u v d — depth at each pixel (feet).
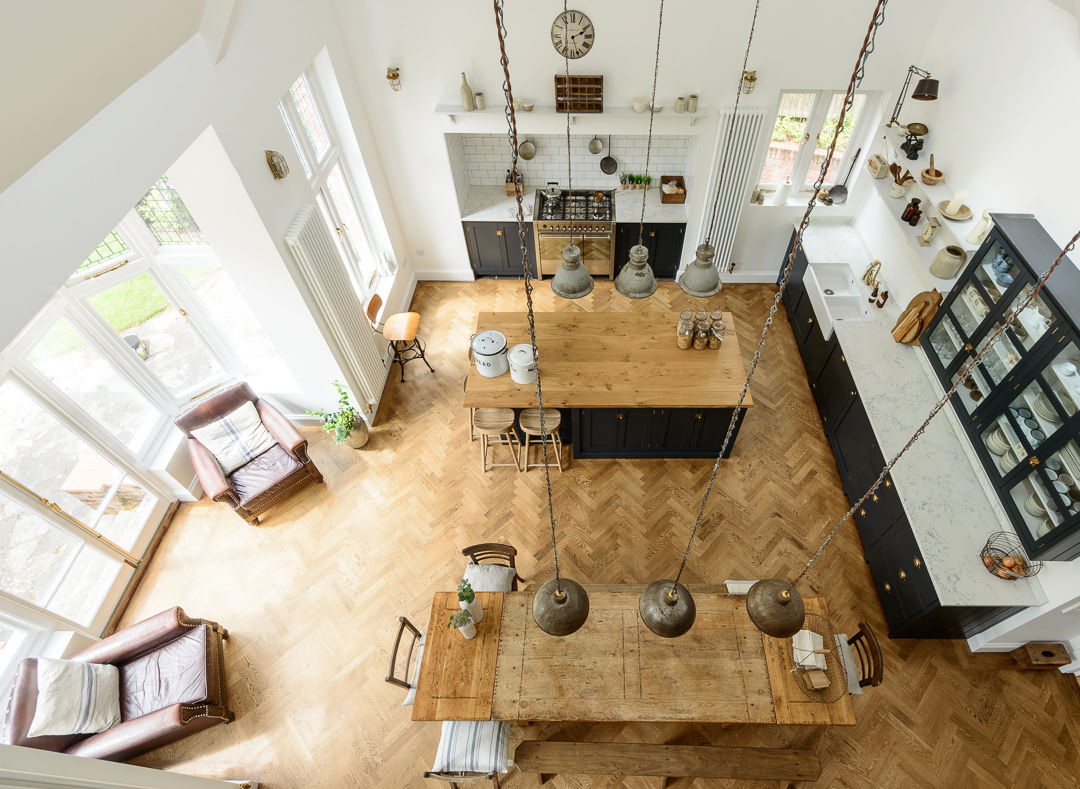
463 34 19.36
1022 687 14.62
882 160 19.89
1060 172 13.48
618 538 17.84
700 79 19.75
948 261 16.29
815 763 12.42
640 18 18.58
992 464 14.23
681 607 8.53
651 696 12.03
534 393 17.49
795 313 23.15
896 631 15.46
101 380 17.04
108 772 9.78
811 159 22.29
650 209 24.12
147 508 18.29
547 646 12.80
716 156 21.29
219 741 14.58
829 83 19.61
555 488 19.22
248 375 20.89
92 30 8.41
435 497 19.15
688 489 18.95
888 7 17.81
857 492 17.61
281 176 15.72
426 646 12.97
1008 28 14.99
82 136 9.63
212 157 13.61
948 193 17.69
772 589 8.23
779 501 18.48
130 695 14.30
